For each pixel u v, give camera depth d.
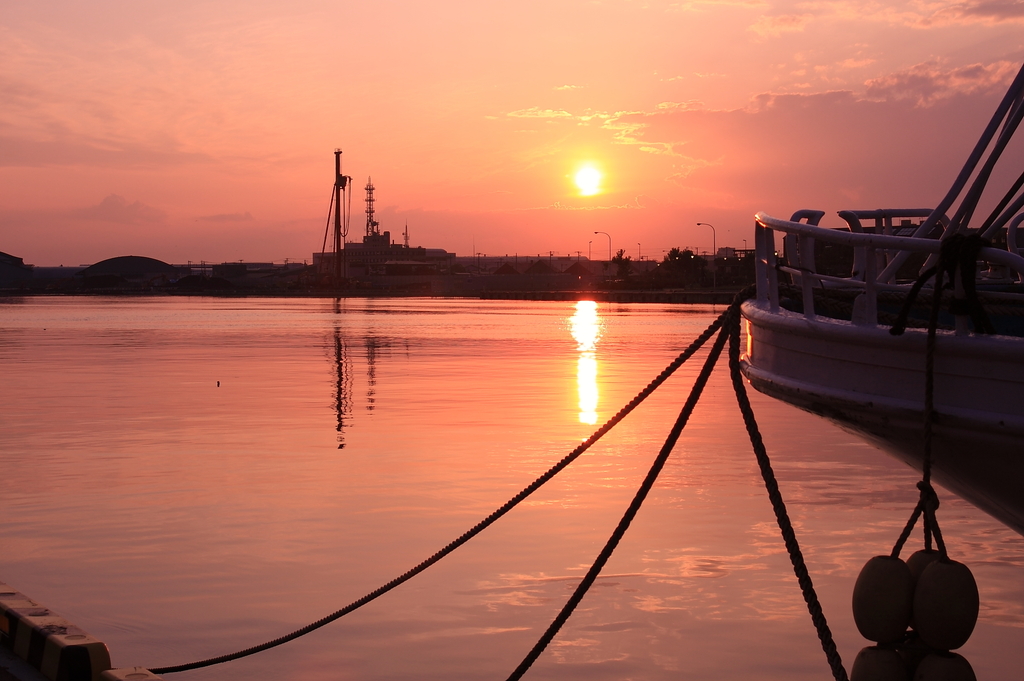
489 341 45.91
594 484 12.96
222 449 15.67
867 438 5.67
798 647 7.41
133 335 51.59
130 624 7.79
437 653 7.27
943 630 4.79
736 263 169.62
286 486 12.80
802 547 9.92
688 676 6.84
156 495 12.25
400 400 22.55
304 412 20.31
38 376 28.67
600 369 30.95
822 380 5.29
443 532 10.52
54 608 8.14
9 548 9.86
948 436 4.77
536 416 19.69
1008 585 8.75
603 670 6.96
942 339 4.64
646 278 192.00
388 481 13.13
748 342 6.34
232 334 52.53
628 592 8.57
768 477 5.20
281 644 7.36
